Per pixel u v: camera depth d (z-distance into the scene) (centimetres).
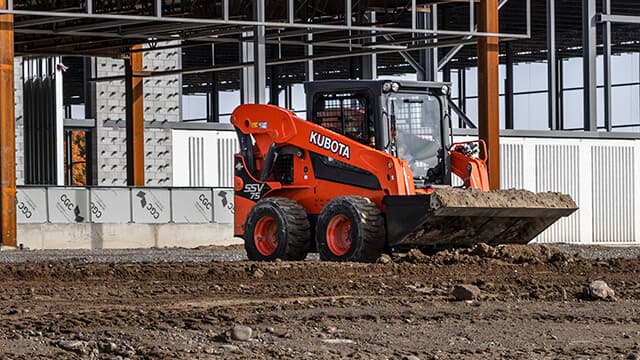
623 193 4838
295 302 1473
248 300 1537
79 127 4541
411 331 1212
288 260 2273
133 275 1925
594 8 4816
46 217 3666
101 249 3544
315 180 2297
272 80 5853
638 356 1048
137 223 3834
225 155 4578
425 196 2125
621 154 4841
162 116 4594
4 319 1298
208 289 1681
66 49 4319
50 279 1886
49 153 4397
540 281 1797
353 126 2286
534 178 4678
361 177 2227
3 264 2120
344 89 2286
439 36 3922
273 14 3859
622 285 1748
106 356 1041
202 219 3966
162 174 4512
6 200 2994
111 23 3728
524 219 2264
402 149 2261
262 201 2319
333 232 2200
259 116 2369
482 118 3444
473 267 2022
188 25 3775
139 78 4384
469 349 1103
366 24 4044
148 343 1113
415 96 2286
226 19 3019
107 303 1496
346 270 1973
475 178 2305
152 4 3747
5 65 2975
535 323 1282
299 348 1095
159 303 1494
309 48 4938
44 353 1056
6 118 2984
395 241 2173
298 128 2320
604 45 4825
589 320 1312
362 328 1230
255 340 1139
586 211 4766
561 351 1093
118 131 4616
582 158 4766
